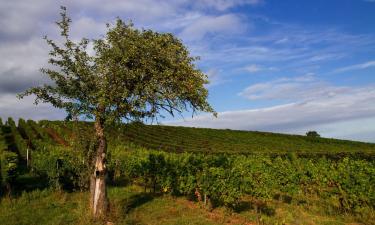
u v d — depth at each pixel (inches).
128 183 1454.2
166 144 3171.8
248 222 860.6
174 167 1189.7
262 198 970.7
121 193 1162.0
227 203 1012.5
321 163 1401.3
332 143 3924.7
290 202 1144.8
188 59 816.9
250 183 981.8
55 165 1174.3
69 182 1222.9
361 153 2876.5
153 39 813.2
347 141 4111.7
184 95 804.6
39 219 852.6
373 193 900.6
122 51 812.6
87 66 832.3
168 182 1174.3
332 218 907.4
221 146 3339.1
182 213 926.4
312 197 1200.8
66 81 829.2
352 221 879.1
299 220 865.5
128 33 819.4
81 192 1160.2
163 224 816.3
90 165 856.9
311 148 3506.4
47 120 3587.6
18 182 1274.6
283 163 1331.2
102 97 778.2
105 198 843.4
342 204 977.5
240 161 1341.0
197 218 869.8
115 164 1518.2
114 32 821.9
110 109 804.6
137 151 1825.8
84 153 853.8
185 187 1099.9
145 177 1309.1
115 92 790.5
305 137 4298.7
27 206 979.3
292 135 4404.5
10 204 1003.3
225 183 956.6
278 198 1221.1
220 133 4229.8
